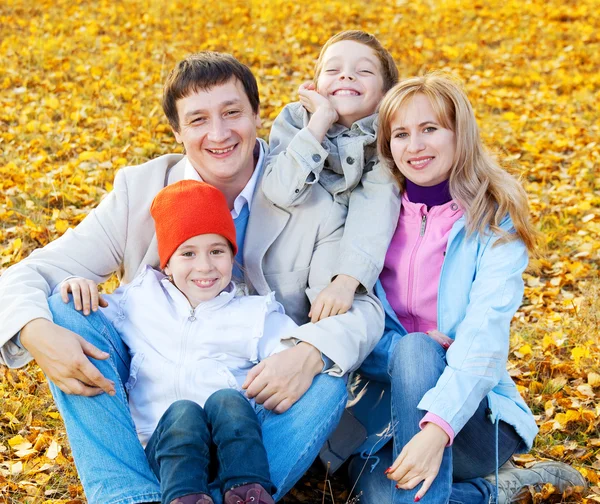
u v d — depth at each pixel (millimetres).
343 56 3258
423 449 2408
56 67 8422
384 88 3342
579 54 10172
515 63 9859
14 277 2740
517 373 3904
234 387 2699
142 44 9602
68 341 2506
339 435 3023
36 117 6984
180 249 2762
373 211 2969
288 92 8250
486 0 12594
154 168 3105
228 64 2936
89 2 11258
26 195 5426
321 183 3160
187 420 2393
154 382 2732
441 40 10500
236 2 11703
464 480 2861
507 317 2668
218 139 2885
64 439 3303
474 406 2510
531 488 2898
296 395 2570
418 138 2828
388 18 11469
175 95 2932
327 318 2740
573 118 8047
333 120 3109
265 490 2266
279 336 2805
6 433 3346
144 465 2477
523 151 7070
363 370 3008
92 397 2514
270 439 2521
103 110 7215
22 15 10430
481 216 2832
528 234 2828
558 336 4211
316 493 3045
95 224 3016
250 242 3061
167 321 2770
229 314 2785
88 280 2748
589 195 6113
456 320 2816
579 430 3457
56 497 2979
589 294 4688
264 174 3070
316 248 3061
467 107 2838
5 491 2959
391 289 3012
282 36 10344
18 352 2645
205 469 2336
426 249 2914
